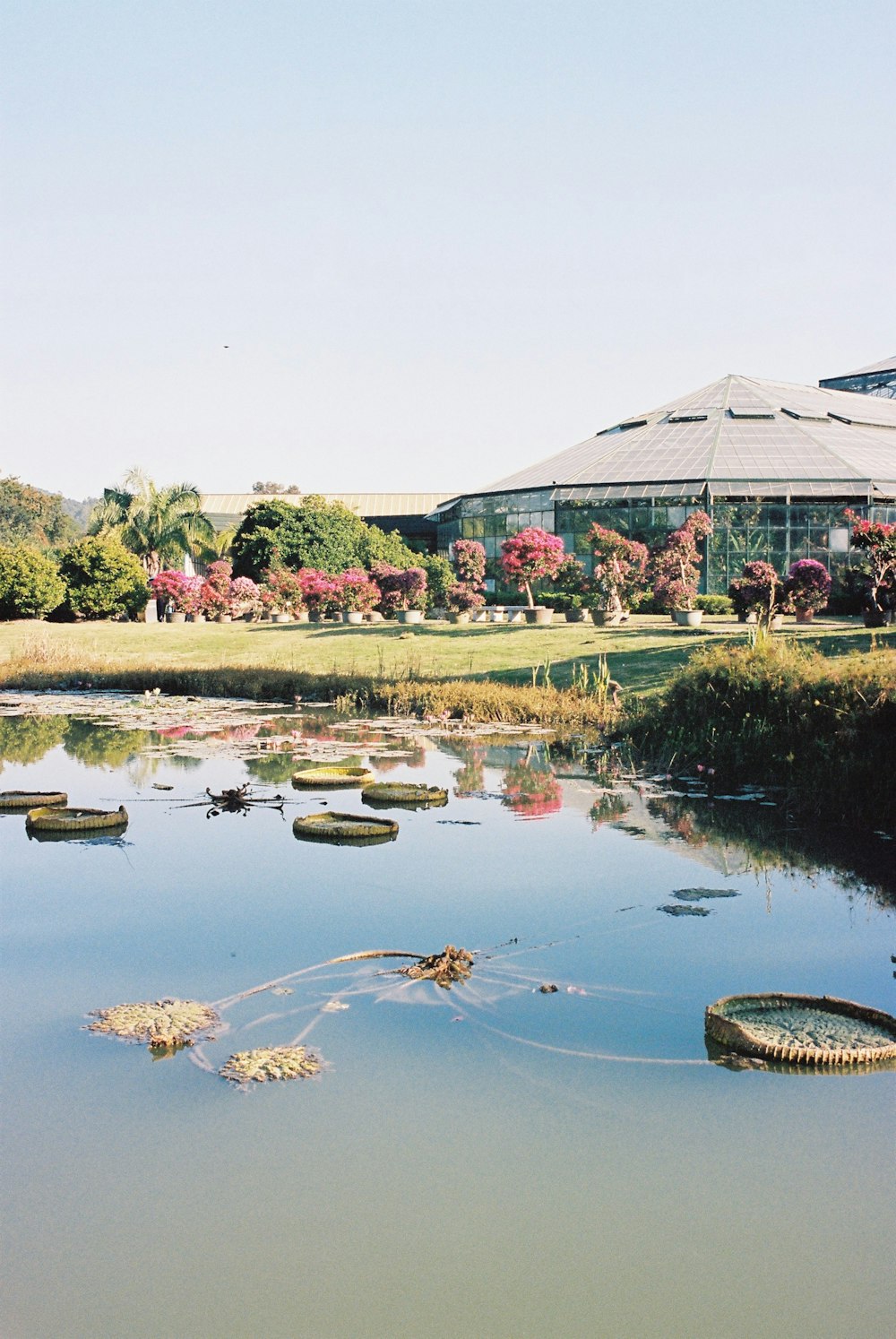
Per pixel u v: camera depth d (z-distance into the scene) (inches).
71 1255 181.8
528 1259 179.8
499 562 2034.9
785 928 332.5
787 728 564.1
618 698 797.2
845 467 1843.0
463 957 303.4
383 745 720.3
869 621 1135.0
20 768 647.1
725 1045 248.8
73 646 1366.9
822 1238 184.7
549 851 428.8
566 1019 265.4
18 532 3919.8
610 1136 213.5
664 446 2022.6
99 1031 259.0
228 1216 191.0
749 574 1270.9
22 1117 221.6
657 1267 177.8
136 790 572.4
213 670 1119.0
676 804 518.0
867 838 448.5
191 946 319.0
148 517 2048.5
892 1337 162.1
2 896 373.1
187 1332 163.9
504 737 746.8
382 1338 162.4
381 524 2878.9
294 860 420.2
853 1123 217.8
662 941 321.1
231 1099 227.9
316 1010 271.3
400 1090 231.5
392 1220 189.9
